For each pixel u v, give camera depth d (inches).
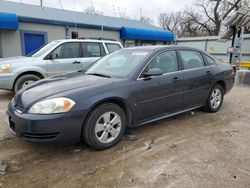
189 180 104.4
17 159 123.0
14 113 123.0
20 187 100.1
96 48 303.0
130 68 152.7
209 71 194.1
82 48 290.2
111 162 120.0
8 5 603.5
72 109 118.4
